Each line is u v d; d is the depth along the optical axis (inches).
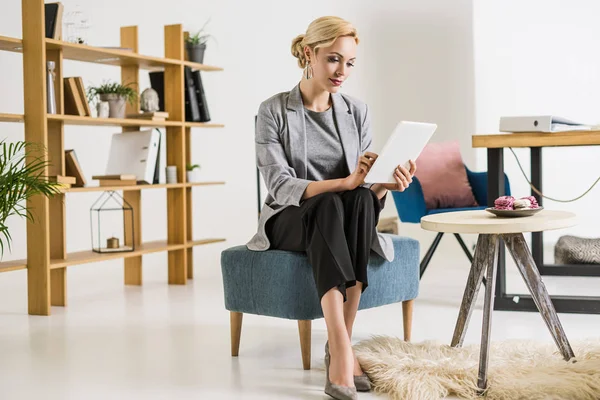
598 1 234.1
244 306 105.0
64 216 156.1
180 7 227.0
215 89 233.1
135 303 156.2
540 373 89.1
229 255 105.6
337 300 87.6
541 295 97.7
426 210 160.9
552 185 243.3
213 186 233.8
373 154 91.7
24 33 145.8
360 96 244.8
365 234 93.0
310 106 104.2
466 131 239.8
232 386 94.1
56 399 90.0
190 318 139.1
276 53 242.8
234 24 236.2
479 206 160.7
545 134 133.3
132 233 171.3
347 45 97.3
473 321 131.0
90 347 116.9
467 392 86.4
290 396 89.7
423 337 119.6
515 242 98.5
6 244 184.5
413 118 245.3
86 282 186.9
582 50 236.8
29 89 146.0
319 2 243.4
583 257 170.4
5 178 126.7
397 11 244.7
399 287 111.6
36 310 145.3
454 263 209.9
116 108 171.2
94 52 159.9
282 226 101.2
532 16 239.3
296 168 102.6
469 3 237.6
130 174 174.4
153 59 171.5
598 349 98.3
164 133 215.9
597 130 129.7
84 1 202.4
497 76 243.0
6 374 101.6
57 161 155.7
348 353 86.7
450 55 240.4
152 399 89.3
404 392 86.4
